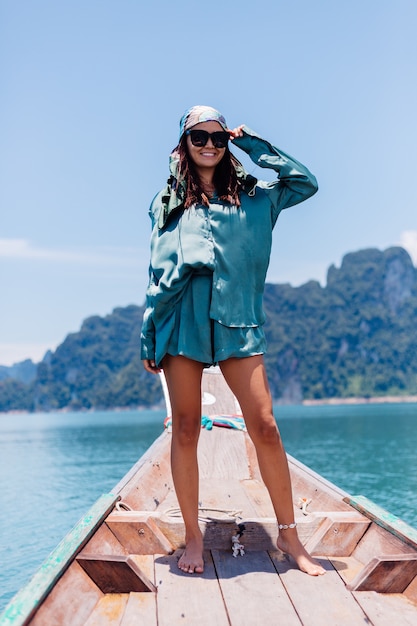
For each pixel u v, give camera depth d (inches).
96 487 560.1
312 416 3184.1
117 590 103.0
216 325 111.6
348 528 120.1
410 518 395.2
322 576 109.1
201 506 159.3
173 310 113.7
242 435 234.7
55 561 97.3
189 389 114.2
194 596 101.3
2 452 1107.9
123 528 121.1
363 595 101.5
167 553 120.4
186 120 117.0
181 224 115.2
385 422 2186.3
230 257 113.3
